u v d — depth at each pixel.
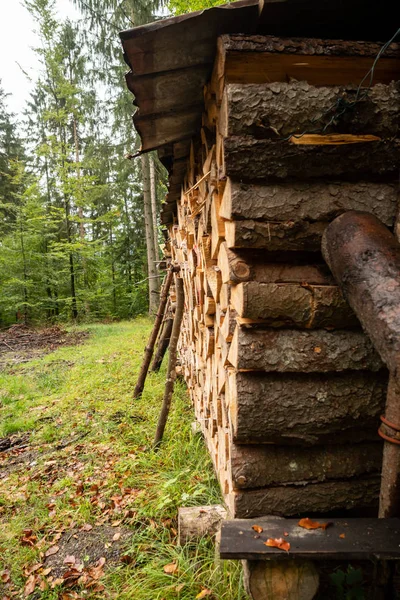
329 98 1.61
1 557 2.43
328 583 1.83
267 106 1.59
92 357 7.89
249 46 1.58
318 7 1.58
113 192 17.45
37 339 11.48
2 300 14.16
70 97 15.27
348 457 1.79
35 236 14.47
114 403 4.91
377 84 1.64
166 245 7.48
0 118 19.30
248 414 1.71
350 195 1.69
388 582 1.47
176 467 3.14
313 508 1.78
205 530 2.29
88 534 2.57
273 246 1.70
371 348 1.71
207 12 1.58
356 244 1.49
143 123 2.60
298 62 1.62
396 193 1.70
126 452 3.57
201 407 3.51
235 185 1.66
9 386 6.15
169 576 2.07
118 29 11.73
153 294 14.22
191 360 4.31
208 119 2.27
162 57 1.84
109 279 17.59
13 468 3.58
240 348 1.69
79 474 3.29
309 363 1.70
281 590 1.59
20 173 15.41
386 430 1.43
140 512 2.64
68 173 15.82
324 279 1.73
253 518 1.73
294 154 1.61
